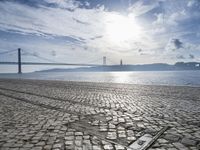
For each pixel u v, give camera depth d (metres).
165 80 41.25
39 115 6.45
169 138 4.16
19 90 15.57
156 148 3.65
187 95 11.20
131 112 6.83
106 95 11.70
